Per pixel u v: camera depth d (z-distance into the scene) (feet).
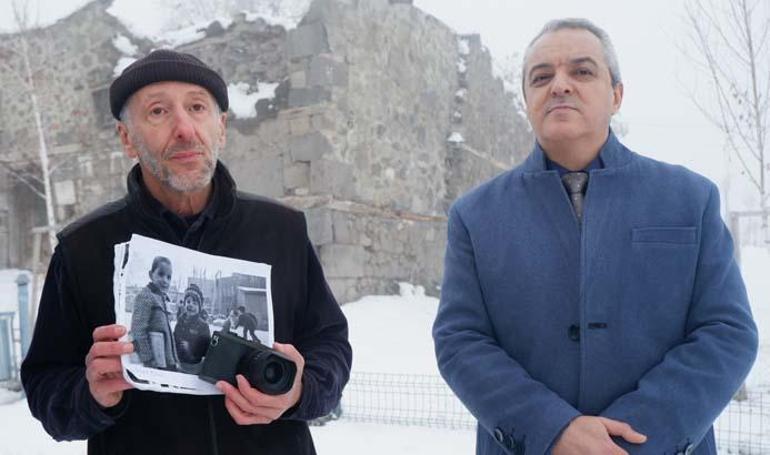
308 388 5.38
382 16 29.66
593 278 5.57
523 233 5.94
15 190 34.14
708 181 5.89
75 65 31.27
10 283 31.99
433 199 33.65
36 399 5.35
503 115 42.73
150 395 5.32
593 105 5.88
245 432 5.44
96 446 5.47
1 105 33.24
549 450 5.01
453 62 36.70
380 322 24.89
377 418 15.65
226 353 4.91
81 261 5.43
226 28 27.71
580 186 6.07
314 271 6.41
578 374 5.56
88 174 31.12
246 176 26.81
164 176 5.34
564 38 5.99
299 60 26.08
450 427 14.98
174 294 5.05
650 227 5.62
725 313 5.41
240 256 5.75
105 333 4.53
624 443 4.97
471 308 6.08
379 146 28.99
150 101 5.35
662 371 5.23
